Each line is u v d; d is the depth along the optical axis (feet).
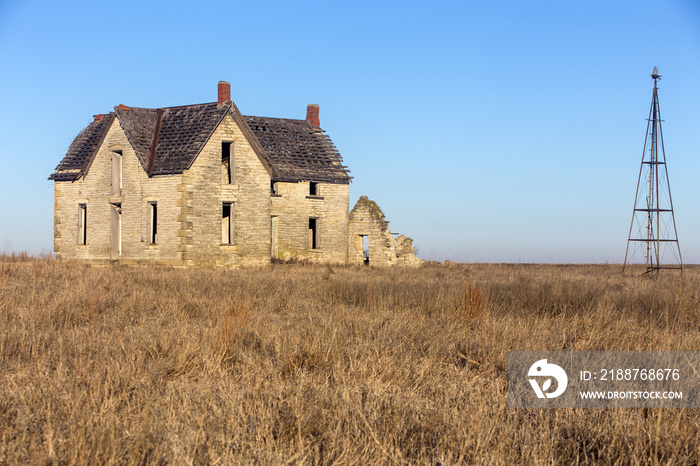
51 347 36.42
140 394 26.08
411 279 89.40
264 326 42.01
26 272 83.56
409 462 20.93
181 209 117.70
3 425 22.65
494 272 119.24
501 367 33.88
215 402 25.11
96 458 19.15
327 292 67.51
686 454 21.86
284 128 157.28
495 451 21.17
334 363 32.83
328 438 21.85
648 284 74.59
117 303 55.31
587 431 23.67
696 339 39.86
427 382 30.09
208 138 120.98
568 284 67.77
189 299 56.29
